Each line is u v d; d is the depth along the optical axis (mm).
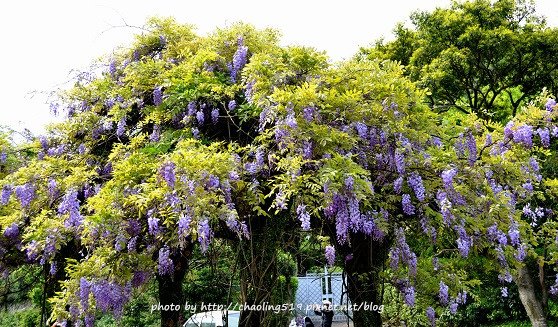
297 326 6258
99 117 6633
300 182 4082
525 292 8992
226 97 5770
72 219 5203
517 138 5477
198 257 6086
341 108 4832
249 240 4996
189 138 5180
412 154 4855
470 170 5168
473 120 5605
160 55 7023
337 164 4242
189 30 7195
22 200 5902
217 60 6141
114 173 4781
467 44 11633
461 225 5000
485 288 10805
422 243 5969
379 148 4965
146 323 8492
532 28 11539
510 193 5594
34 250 5277
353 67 5367
